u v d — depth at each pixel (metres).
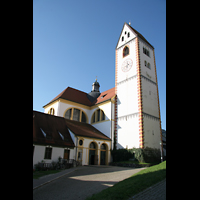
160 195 8.27
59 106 38.81
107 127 36.09
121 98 36.91
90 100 47.06
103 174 17.92
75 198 9.35
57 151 24.50
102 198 8.09
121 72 39.19
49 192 10.74
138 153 29.17
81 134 29.00
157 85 38.84
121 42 41.94
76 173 18.72
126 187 9.59
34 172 18.77
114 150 33.12
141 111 31.83
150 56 40.28
